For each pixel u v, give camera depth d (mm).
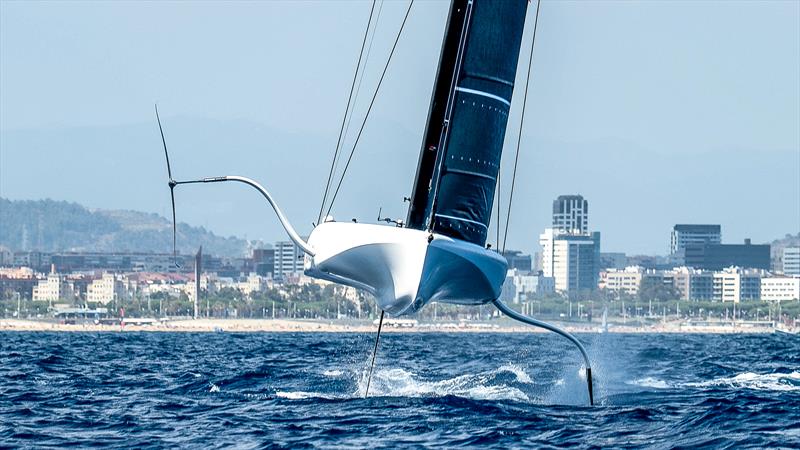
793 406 71188
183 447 57469
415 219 63406
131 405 73562
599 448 56844
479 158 63031
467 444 57594
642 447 57031
